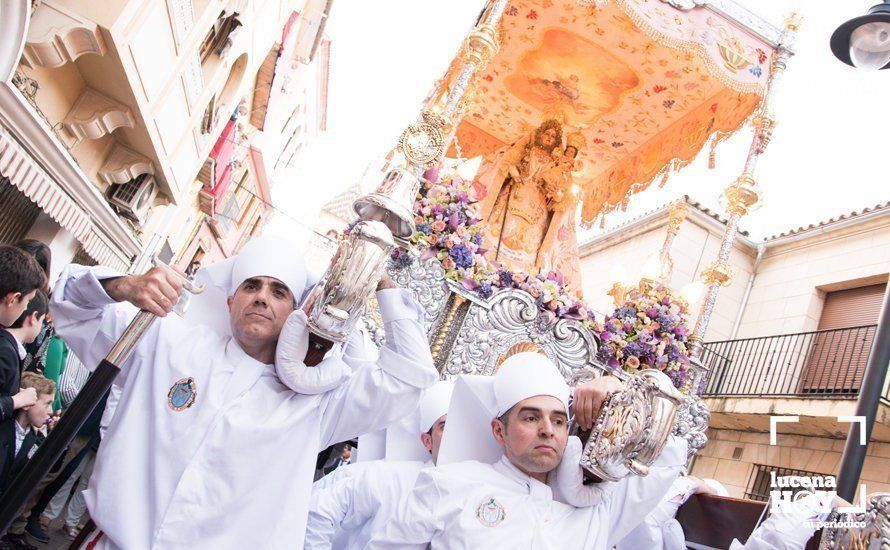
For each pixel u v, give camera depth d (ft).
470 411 9.89
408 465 11.80
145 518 7.87
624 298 20.42
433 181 16.75
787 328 39.06
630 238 44.83
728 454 38.01
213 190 59.62
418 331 9.33
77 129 30.94
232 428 8.12
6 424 12.21
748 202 21.07
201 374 8.43
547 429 8.74
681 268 40.45
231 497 8.01
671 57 24.14
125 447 8.08
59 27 25.17
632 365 18.06
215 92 43.42
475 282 16.48
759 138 21.54
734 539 12.05
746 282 42.70
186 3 31.04
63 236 36.14
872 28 17.53
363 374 9.11
